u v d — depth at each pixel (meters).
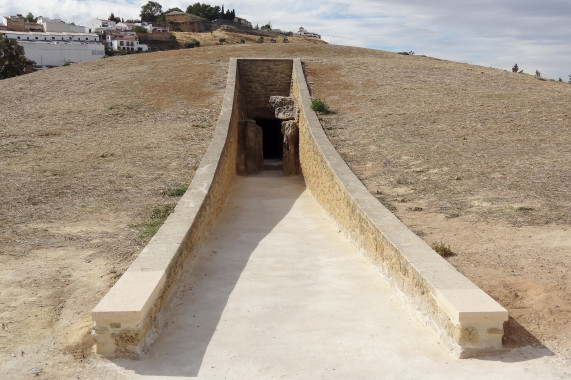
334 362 5.62
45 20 121.19
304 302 7.48
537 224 9.54
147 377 5.30
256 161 22.55
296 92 24.75
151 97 23.77
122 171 14.34
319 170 15.26
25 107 22.86
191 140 17.70
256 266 9.35
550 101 21.62
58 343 5.86
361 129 19.05
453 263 7.84
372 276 8.65
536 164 13.80
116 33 110.75
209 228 11.70
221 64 29.45
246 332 6.44
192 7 148.38
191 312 7.09
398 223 8.83
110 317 5.56
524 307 6.41
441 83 26.17
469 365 5.38
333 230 12.25
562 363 5.31
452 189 12.28
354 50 35.97
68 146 17.06
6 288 7.14
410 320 6.71
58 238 9.23
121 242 9.07
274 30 161.25
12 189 12.46
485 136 17.12
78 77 28.92
